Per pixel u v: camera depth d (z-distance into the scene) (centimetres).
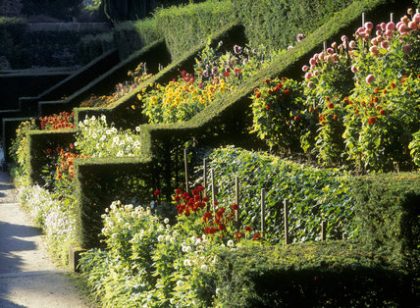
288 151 1267
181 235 902
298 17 1822
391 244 651
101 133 1462
